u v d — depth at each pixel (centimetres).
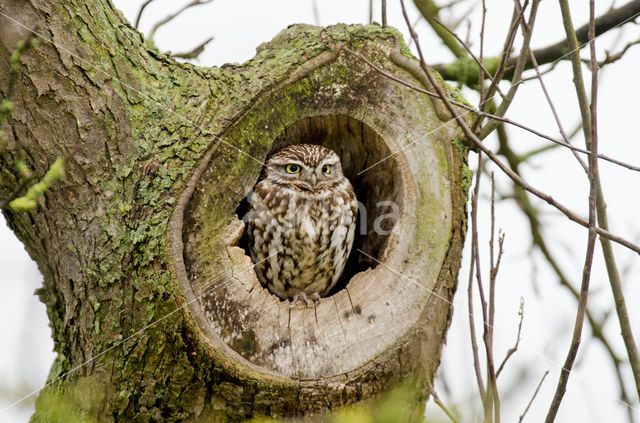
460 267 734
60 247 705
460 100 755
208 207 680
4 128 668
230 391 648
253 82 720
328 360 672
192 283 658
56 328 776
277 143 850
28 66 659
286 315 687
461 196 738
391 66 753
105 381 662
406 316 705
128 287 657
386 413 649
